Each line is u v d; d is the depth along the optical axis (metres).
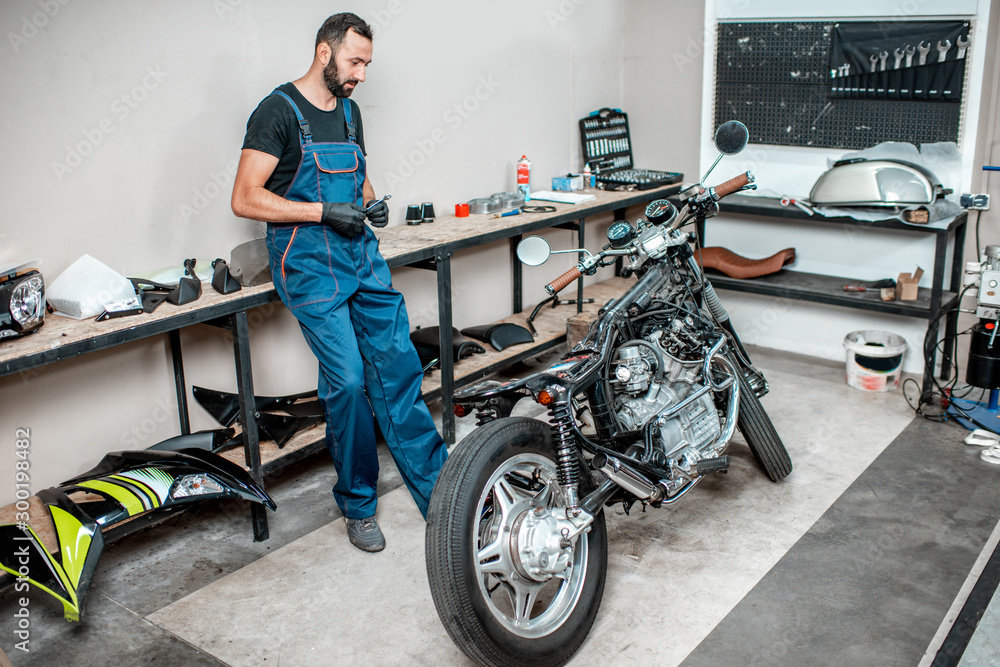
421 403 2.65
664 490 2.20
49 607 2.36
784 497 2.85
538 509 1.98
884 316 3.94
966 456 3.11
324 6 3.10
